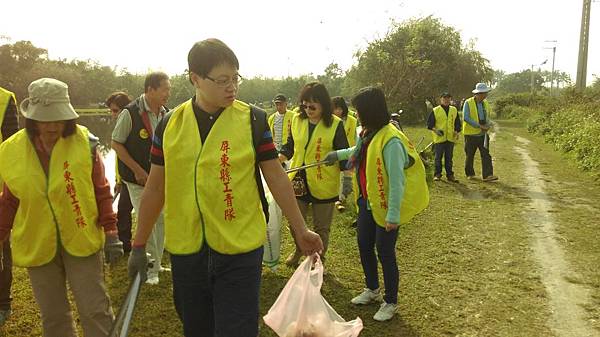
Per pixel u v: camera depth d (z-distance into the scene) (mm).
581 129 13594
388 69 24141
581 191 8773
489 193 8594
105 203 2820
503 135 20625
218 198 2145
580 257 5328
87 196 2686
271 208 4383
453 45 30625
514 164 12039
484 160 9766
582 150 11859
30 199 2572
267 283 4445
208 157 2141
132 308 2129
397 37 24891
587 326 3811
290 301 2904
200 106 2205
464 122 9781
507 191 8758
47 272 2707
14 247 2680
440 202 7711
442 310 4020
